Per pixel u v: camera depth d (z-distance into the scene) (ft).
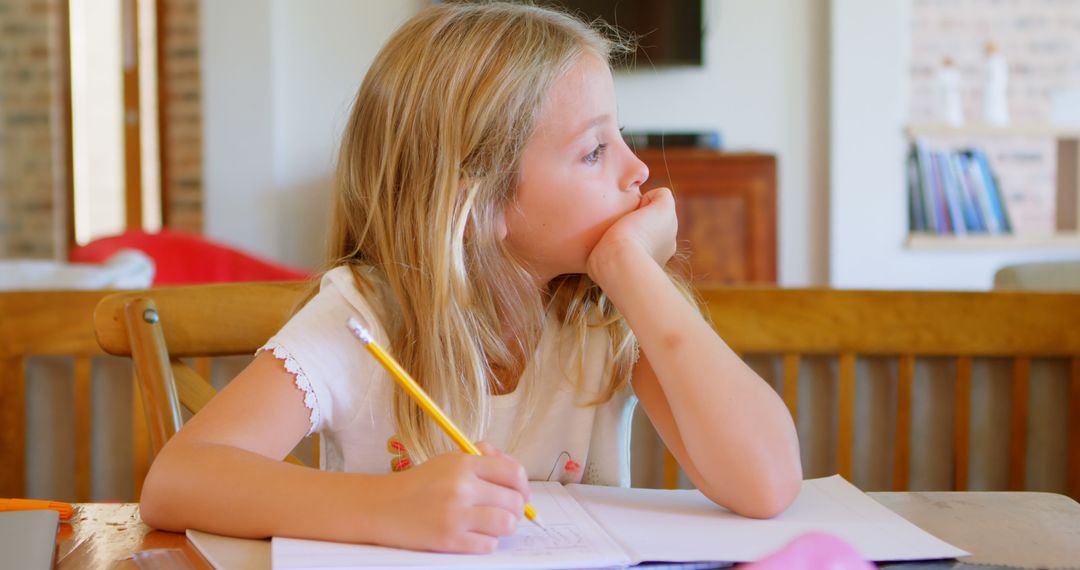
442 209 2.95
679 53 17.75
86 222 22.63
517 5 3.21
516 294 3.09
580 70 2.99
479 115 2.93
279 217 18.47
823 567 1.68
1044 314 3.87
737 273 16.44
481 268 3.02
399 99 3.04
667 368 2.77
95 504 2.69
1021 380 3.91
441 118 2.97
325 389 2.97
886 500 2.68
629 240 2.93
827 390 4.21
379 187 3.10
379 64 3.15
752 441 2.61
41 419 4.35
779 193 18.08
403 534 2.22
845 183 17.69
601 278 2.93
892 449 4.20
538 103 2.93
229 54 18.15
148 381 3.25
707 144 17.24
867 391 4.20
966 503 2.66
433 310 2.97
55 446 4.36
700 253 16.40
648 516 2.51
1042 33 20.81
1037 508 2.61
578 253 3.03
